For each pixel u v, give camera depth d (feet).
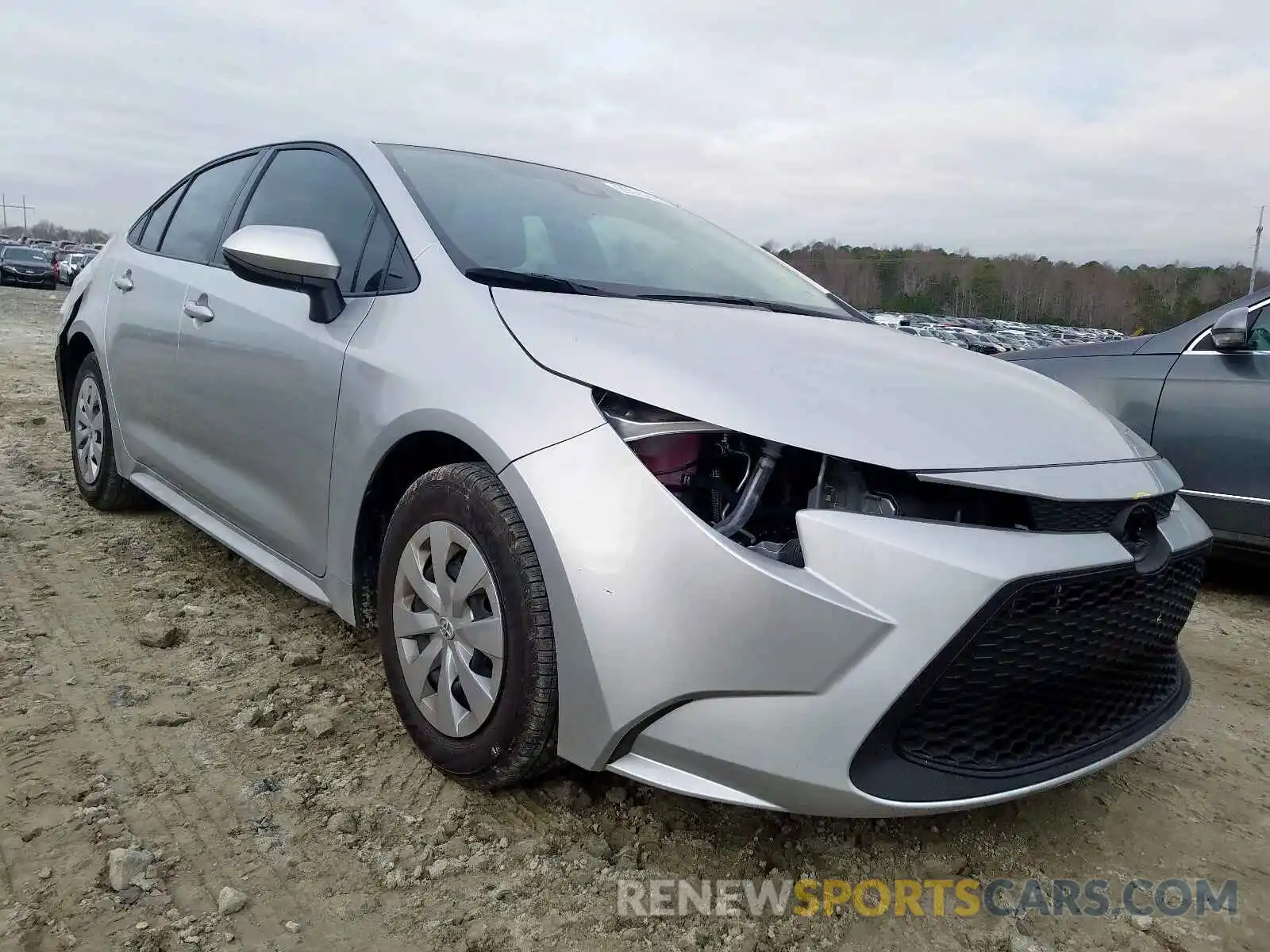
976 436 5.82
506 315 6.66
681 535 5.30
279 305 8.51
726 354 6.22
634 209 10.09
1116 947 5.57
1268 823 7.08
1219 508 12.19
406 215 7.93
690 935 5.39
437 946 5.18
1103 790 7.45
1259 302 12.31
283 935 5.17
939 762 5.33
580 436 5.70
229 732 7.29
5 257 109.09
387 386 6.93
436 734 6.61
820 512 5.26
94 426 12.99
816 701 5.10
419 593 6.64
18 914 5.15
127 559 11.22
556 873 5.83
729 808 6.64
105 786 6.42
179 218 11.77
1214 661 10.61
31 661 8.28
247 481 8.99
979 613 5.09
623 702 5.41
